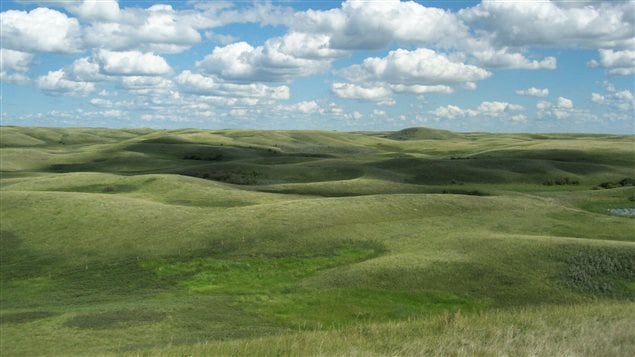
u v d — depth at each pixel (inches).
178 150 7145.7
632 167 5413.4
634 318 727.7
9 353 1208.8
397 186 3939.5
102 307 1585.9
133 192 3430.1
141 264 2076.8
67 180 3767.2
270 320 1485.0
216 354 618.5
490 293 1631.4
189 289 1828.2
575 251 1862.7
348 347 600.4
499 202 2856.8
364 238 2213.3
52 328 1375.5
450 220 2480.3
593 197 3641.7
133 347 1175.6
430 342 605.9
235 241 2214.6
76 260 2162.9
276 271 1955.0
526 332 633.6
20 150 6515.8
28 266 2137.1
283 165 5310.0
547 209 2824.8
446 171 4845.0
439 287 1679.4
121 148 7180.1
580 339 585.9
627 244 1905.8
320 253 2085.4
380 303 1596.9
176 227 2411.4
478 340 599.2
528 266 1791.3
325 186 3823.8
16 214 2699.3
